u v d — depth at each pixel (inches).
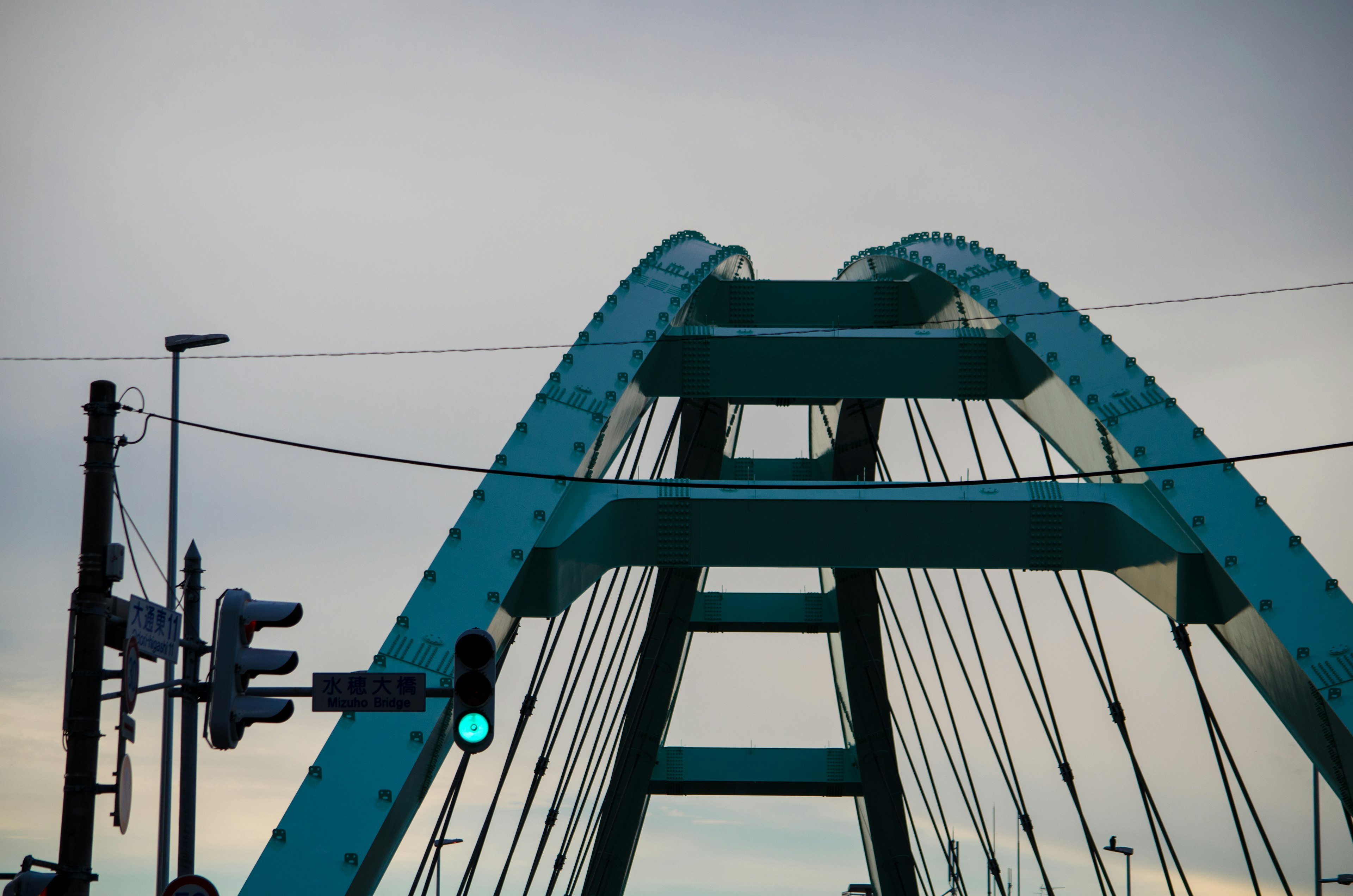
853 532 715.4
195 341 730.2
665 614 1229.7
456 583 609.9
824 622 1405.0
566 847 1093.8
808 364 876.6
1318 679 577.3
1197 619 644.7
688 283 876.6
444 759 604.7
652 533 722.2
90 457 384.2
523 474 560.4
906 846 1178.6
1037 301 850.8
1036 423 866.8
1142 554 679.7
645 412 880.3
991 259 919.0
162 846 536.7
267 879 496.4
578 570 671.8
